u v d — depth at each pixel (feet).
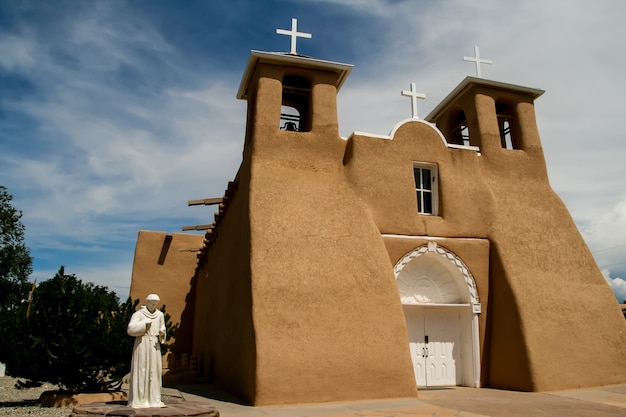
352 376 34.50
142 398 25.13
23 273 103.35
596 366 41.29
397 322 37.50
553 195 50.21
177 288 75.87
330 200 41.45
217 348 47.67
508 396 36.32
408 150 46.34
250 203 39.09
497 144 51.08
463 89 54.03
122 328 34.78
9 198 102.17
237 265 41.09
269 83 44.65
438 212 46.09
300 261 37.14
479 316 43.91
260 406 31.63
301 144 43.75
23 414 28.78
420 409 30.35
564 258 45.93
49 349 32.37
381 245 40.52
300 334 34.42
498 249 44.75
